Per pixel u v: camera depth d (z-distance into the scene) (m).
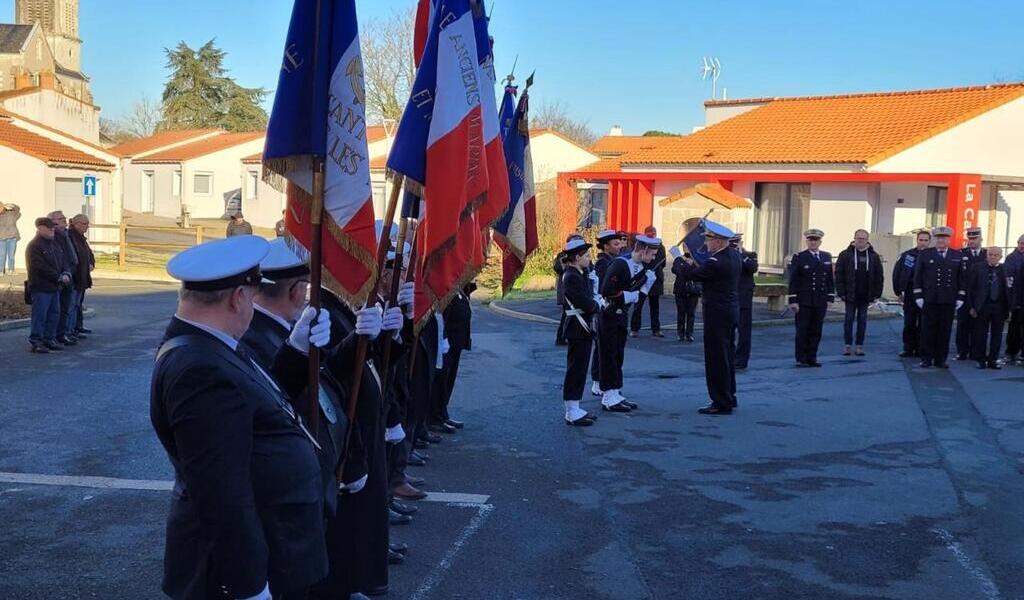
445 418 9.66
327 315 4.09
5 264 26.94
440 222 5.37
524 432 9.78
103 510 6.97
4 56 77.44
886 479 8.19
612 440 9.48
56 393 11.12
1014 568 6.13
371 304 4.51
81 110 41.66
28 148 30.05
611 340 10.82
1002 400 11.91
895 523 6.99
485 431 9.80
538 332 17.83
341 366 4.73
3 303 18.27
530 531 6.68
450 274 5.50
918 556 6.31
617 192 32.34
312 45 4.29
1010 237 29.58
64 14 99.44
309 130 4.26
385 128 48.34
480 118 5.59
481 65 6.19
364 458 4.84
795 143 29.39
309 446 3.61
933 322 14.49
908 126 28.11
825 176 26.66
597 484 7.91
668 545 6.45
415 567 5.94
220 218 59.81
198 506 3.19
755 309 21.86
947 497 7.67
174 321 3.41
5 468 8.04
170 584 3.42
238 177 60.91
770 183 29.11
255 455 3.40
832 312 21.73
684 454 8.95
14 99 38.50
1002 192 29.25
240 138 62.47
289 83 4.27
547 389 12.23
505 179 6.28
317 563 3.55
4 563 5.91
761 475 8.27
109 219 34.09
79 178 32.19
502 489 7.71
